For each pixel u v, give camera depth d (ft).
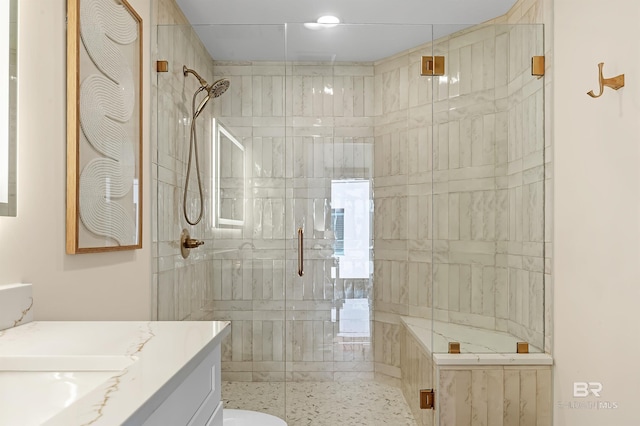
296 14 9.72
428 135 8.50
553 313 7.86
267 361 8.51
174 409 3.07
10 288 4.33
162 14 8.77
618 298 5.90
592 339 6.55
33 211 4.83
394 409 8.34
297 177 8.59
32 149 4.81
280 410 8.45
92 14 5.86
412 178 8.55
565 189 7.39
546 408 7.87
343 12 9.71
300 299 8.55
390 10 9.60
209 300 8.54
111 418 2.08
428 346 8.30
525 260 8.28
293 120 8.58
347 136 8.60
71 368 3.24
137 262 7.76
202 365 3.73
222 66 8.59
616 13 5.85
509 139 8.32
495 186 8.37
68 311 5.50
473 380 7.86
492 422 7.82
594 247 6.50
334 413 8.43
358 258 8.59
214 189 8.60
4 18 4.35
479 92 8.39
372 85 8.58
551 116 7.89
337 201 8.61
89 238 5.83
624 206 5.74
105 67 6.24
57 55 5.25
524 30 8.25
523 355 7.98
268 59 8.59
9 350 3.44
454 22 10.20
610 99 6.03
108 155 6.34
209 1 9.22
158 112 8.61
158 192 8.59
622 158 5.76
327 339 8.52
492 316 8.31
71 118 5.40
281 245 8.58
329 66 8.58
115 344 3.59
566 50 7.31
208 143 8.59
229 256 8.56
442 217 8.47
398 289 8.53
